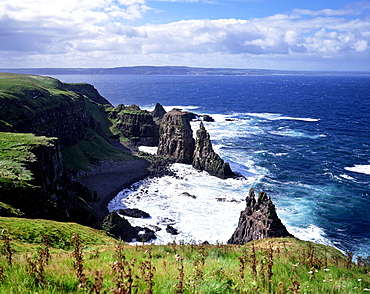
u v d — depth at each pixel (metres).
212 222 78.44
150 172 118.88
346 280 18.11
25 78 190.62
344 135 168.25
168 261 20.58
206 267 17.78
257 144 152.12
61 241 37.28
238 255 25.11
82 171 114.50
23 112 112.19
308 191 93.88
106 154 139.75
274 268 18.05
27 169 63.00
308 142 154.25
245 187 100.69
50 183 71.69
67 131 132.75
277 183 101.75
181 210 85.75
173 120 144.00
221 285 13.69
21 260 19.59
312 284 15.90
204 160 121.62
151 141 172.00
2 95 109.81
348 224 74.00
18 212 49.34
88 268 16.73
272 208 60.53
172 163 134.25
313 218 76.81
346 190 93.88
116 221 73.06
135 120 175.88
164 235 72.25
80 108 155.50
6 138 77.44
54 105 134.38
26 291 12.41
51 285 12.97
